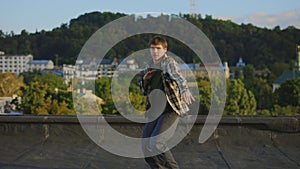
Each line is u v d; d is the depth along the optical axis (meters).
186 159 5.02
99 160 4.93
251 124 5.88
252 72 83.12
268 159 5.05
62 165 4.66
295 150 5.52
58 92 43.66
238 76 78.88
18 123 6.04
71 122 5.95
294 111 60.34
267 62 104.31
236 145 5.74
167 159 3.73
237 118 5.84
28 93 43.97
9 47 80.75
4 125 6.05
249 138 5.86
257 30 107.38
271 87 83.94
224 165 4.76
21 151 5.30
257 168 4.62
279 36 109.62
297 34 110.81
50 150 5.39
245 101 50.84
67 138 5.93
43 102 42.91
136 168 4.59
